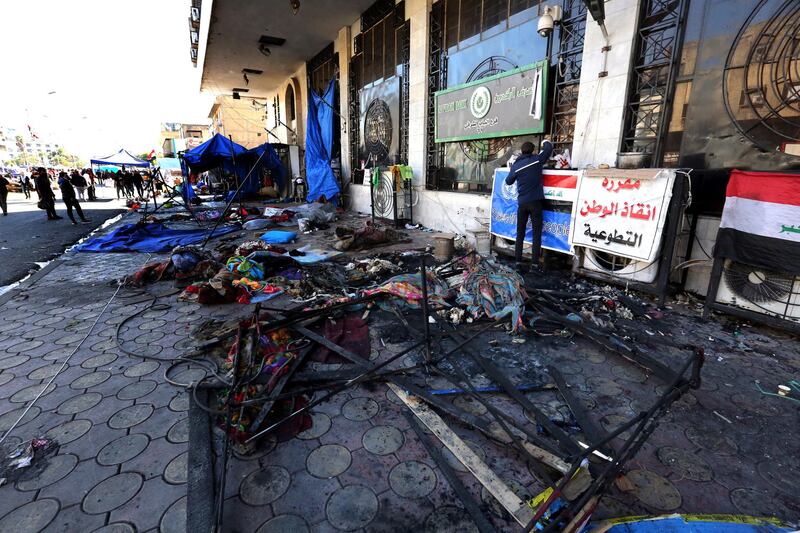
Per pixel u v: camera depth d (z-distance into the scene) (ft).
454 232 26.91
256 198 55.26
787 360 9.88
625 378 9.10
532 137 21.27
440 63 27.76
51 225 35.27
